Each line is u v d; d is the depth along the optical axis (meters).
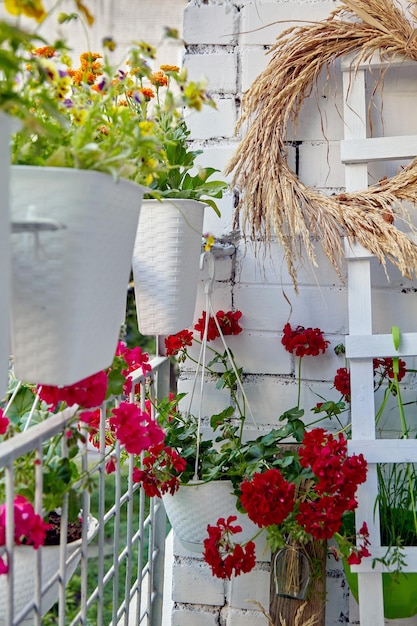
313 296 1.73
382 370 1.71
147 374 1.54
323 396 1.74
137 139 0.91
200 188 1.42
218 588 1.75
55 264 0.81
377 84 1.61
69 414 1.07
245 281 1.75
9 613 0.90
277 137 1.59
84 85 1.08
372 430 1.53
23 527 0.92
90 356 0.90
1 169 0.65
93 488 1.10
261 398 1.75
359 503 1.51
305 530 1.38
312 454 1.36
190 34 1.74
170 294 1.37
